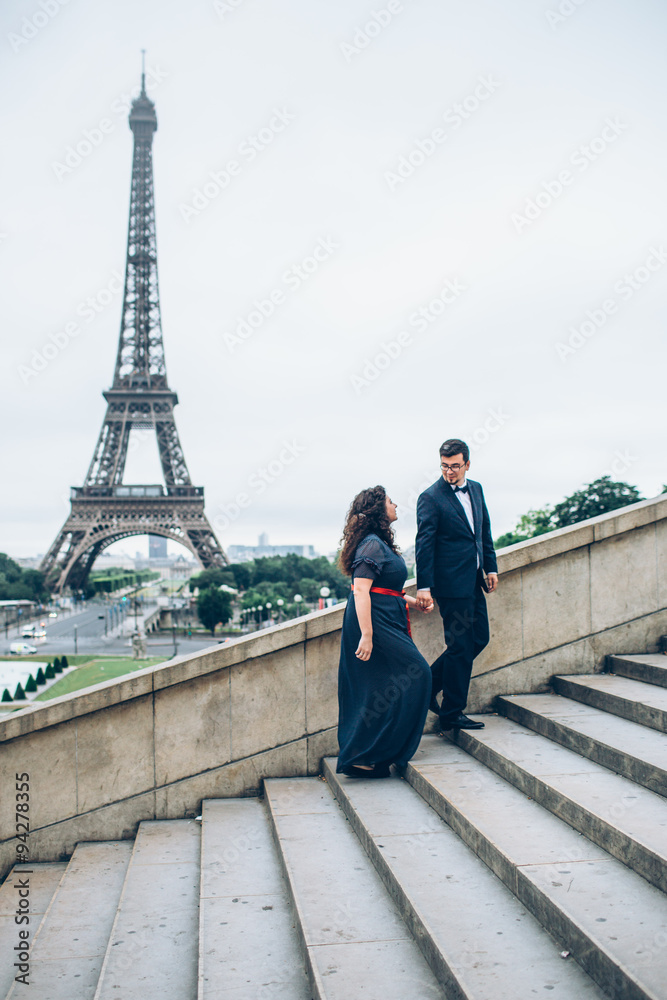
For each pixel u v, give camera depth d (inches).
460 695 255.4
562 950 141.1
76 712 255.8
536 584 288.7
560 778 198.1
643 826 165.3
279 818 223.1
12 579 6309.1
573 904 144.6
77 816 257.9
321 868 188.1
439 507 250.5
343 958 148.3
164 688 260.5
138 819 261.1
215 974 152.5
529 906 154.6
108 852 248.4
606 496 2461.9
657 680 262.5
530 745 231.6
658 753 197.9
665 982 119.3
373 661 233.5
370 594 231.1
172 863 221.6
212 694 263.9
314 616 270.4
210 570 3816.4
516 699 274.7
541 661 289.4
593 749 213.0
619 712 241.9
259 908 180.5
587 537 291.0
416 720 231.1
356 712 238.1
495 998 126.5
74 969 176.4
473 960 137.6
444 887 165.6
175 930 182.1
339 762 242.5
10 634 4232.3
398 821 203.2
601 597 295.6
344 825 217.2
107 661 2856.8
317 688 271.0
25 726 252.5
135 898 198.8
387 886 176.2
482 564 255.9
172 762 262.4
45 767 255.8
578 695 268.2
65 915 202.7
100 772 259.0
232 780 266.1
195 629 4458.7
